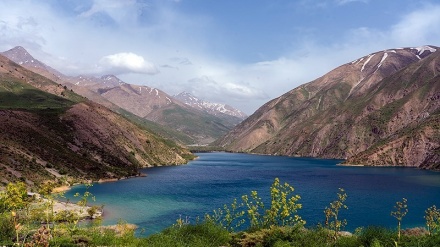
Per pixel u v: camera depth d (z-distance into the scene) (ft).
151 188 375.86
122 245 71.56
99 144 585.22
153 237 74.90
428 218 78.18
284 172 574.15
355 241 69.00
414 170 604.08
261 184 414.00
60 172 384.06
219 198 310.86
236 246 70.23
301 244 67.31
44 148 433.07
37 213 94.12
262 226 75.97
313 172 574.97
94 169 449.48
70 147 503.61
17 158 356.59
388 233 71.15
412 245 64.75
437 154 640.58
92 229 94.12
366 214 247.29
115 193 337.52
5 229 74.23
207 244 70.28
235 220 191.83
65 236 73.82
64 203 235.40
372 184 412.16
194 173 554.87
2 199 76.23
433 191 355.97
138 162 629.92
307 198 310.45
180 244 69.56
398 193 342.85
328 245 68.44
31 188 306.96
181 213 245.65
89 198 304.50
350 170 611.06
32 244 48.16
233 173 557.74
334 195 327.26
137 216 236.43
